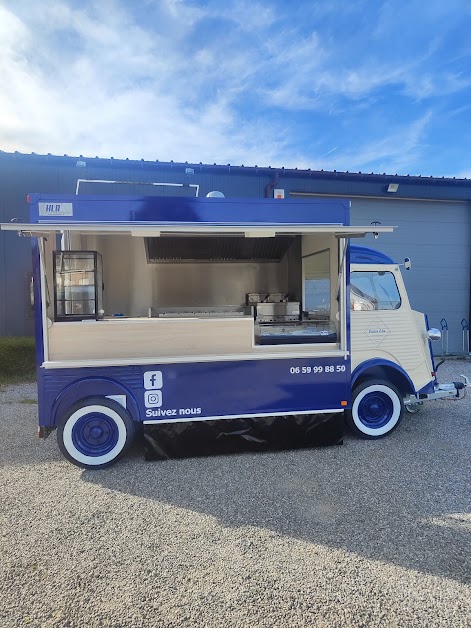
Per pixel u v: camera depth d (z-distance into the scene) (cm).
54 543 242
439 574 215
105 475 333
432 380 431
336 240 379
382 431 407
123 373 348
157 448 357
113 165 738
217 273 543
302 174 803
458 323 923
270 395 368
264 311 477
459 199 888
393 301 416
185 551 235
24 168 724
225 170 772
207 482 318
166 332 352
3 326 732
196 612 191
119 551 235
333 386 378
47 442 407
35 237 330
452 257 913
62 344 341
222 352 360
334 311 388
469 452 375
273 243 516
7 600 197
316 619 187
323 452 375
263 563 224
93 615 189
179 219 349
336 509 278
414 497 294
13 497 297
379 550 235
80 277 349
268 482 318
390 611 191
